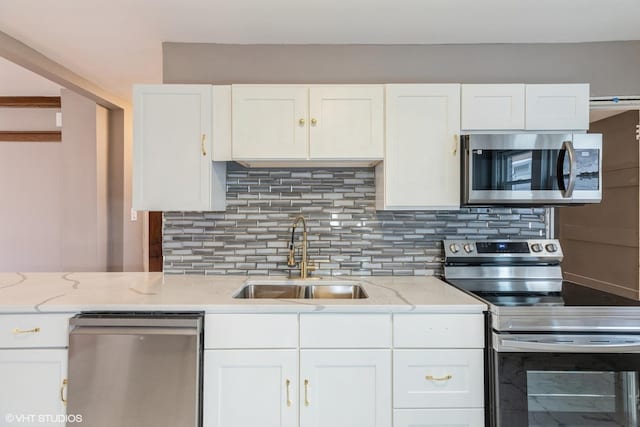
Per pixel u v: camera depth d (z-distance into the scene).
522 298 1.63
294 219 2.16
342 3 1.72
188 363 1.44
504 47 2.12
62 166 3.15
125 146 3.29
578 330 1.45
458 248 2.07
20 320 1.48
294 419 1.49
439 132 1.86
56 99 3.47
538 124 1.85
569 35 2.03
